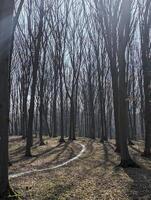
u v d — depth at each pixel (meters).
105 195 10.52
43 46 30.52
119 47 17.30
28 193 10.62
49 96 48.72
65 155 23.19
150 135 22.22
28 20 24.81
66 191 11.02
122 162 16.91
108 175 14.29
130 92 41.88
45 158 21.66
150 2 21.45
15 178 13.73
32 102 23.58
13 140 38.31
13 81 49.84
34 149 27.62
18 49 32.66
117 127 24.50
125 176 14.02
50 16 30.20
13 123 63.41
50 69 44.19
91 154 23.47
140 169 16.06
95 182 12.66
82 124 68.25
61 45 36.06
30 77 35.19
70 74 48.44
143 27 22.33
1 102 9.52
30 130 23.41
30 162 19.61
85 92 51.97
